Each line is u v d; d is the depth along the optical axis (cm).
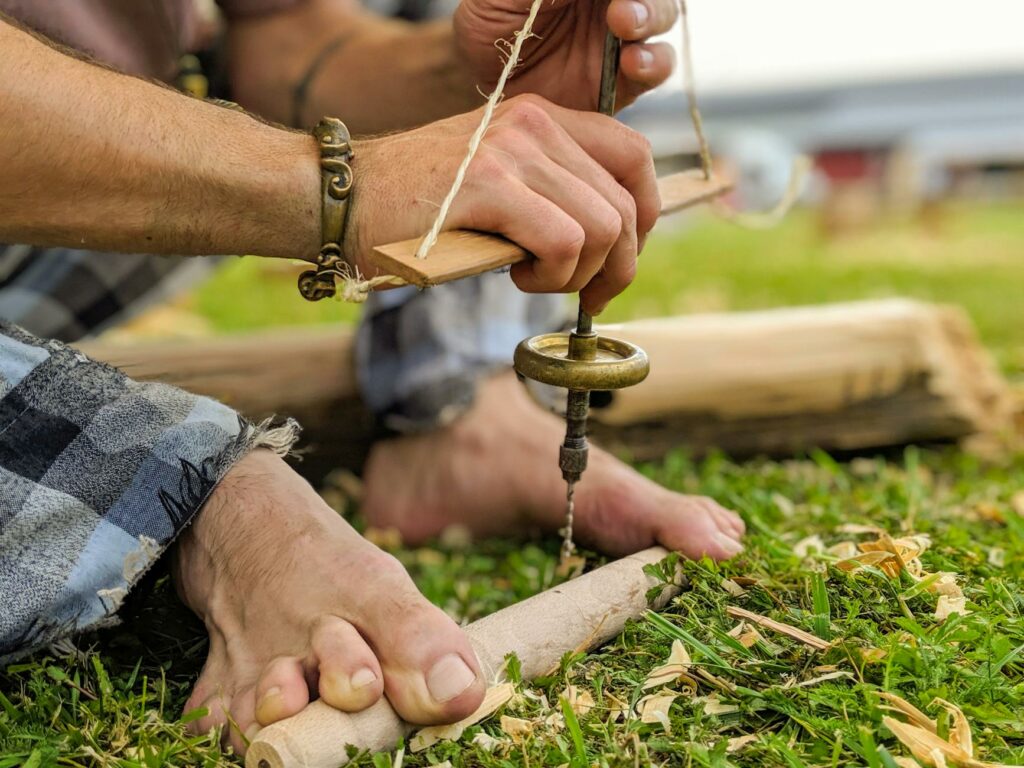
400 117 168
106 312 209
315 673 107
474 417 184
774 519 169
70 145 106
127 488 115
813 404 221
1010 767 98
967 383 234
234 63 189
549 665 119
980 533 161
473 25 131
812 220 750
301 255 115
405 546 190
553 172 107
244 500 119
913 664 112
